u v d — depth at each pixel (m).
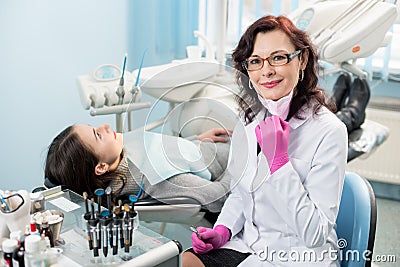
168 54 2.95
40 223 1.15
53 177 1.69
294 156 1.45
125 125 1.27
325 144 1.41
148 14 2.86
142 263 1.10
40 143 2.60
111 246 1.13
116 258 1.12
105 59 2.78
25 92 2.50
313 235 1.38
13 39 2.40
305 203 1.38
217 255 1.50
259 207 1.48
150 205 1.58
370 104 2.81
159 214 1.57
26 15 2.42
